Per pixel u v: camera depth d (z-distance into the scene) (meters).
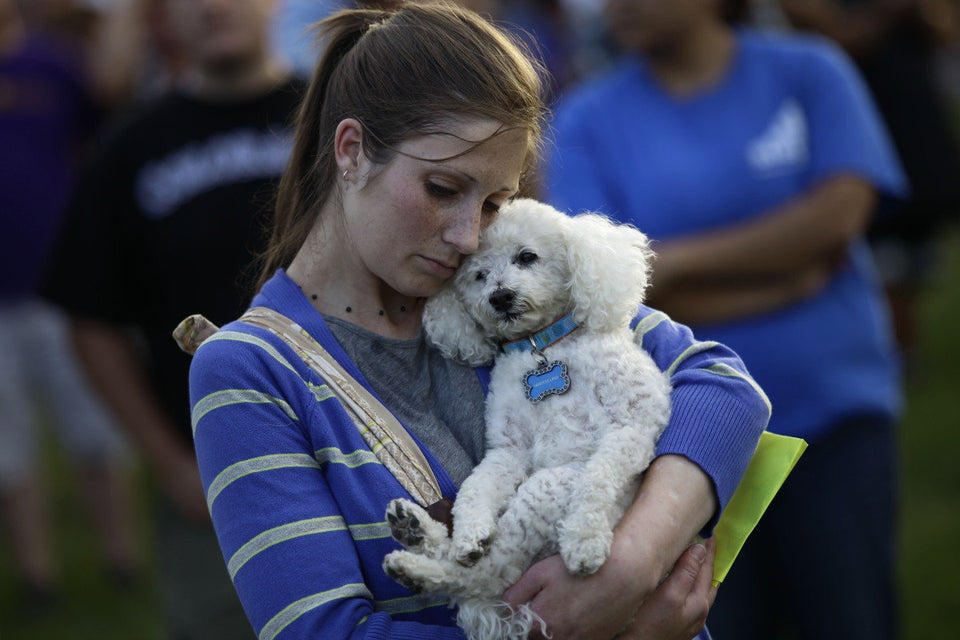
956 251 20.91
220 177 5.99
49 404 9.72
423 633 3.14
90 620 9.17
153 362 6.26
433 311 3.67
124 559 9.80
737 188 6.25
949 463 10.93
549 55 11.09
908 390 13.17
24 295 9.45
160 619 9.13
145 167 6.09
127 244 6.22
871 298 6.48
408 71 3.39
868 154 6.29
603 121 6.55
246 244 5.92
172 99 6.22
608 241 3.71
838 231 6.16
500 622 3.20
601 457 3.37
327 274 3.62
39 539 9.61
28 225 9.44
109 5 11.20
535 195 4.04
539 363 3.63
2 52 9.77
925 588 8.59
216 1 5.95
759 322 6.14
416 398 3.58
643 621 3.33
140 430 6.40
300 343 3.46
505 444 3.56
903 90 11.33
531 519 3.31
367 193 3.42
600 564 3.18
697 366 3.71
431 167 3.33
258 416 3.31
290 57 6.99
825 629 5.85
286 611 3.15
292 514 3.24
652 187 6.34
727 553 3.63
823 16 11.31
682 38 6.37
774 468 3.69
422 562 3.14
